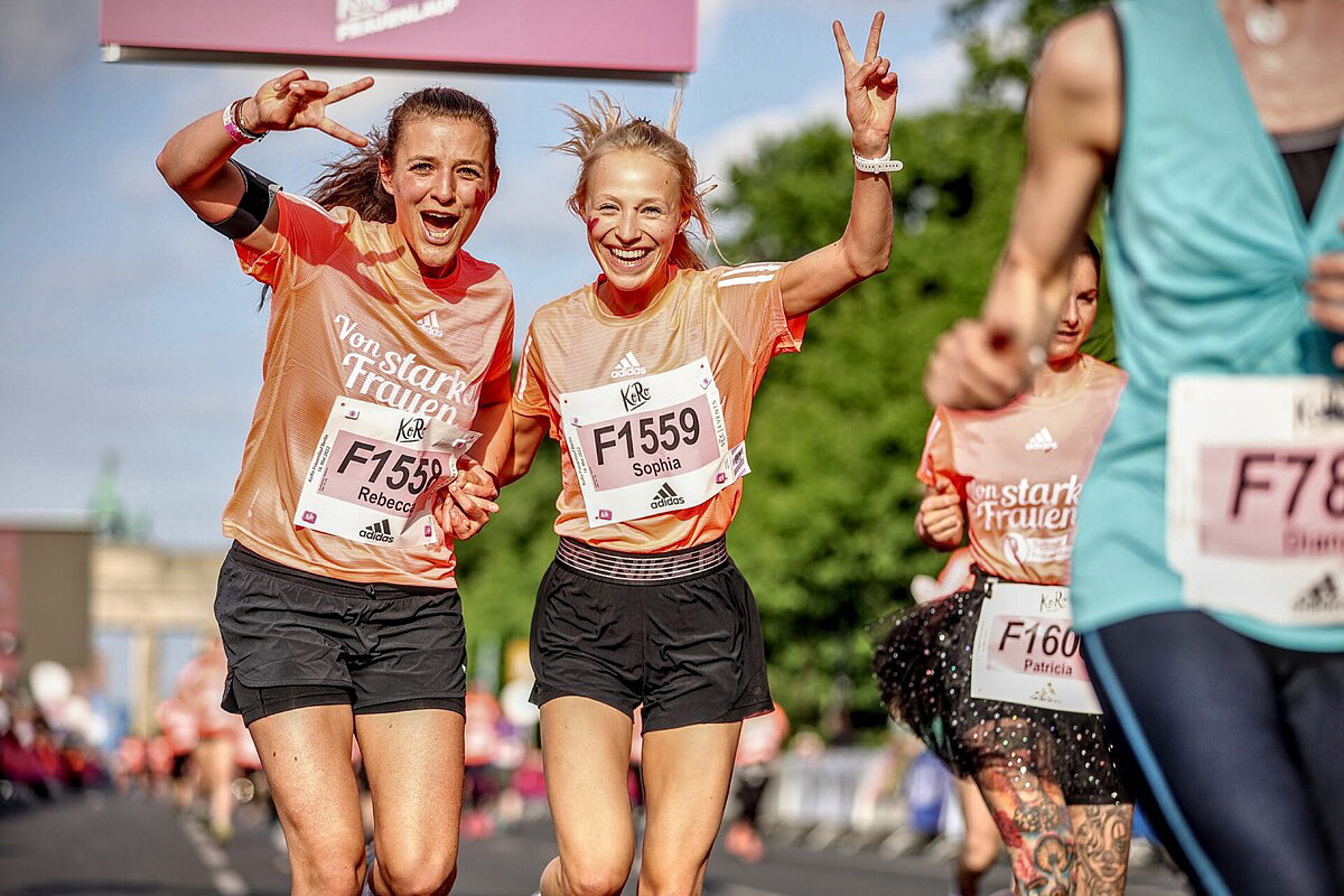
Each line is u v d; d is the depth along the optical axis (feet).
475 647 208.54
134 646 426.92
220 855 70.38
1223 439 13.15
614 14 27.81
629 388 21.39
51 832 90.84
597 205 21.09
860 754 97.71
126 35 26.86
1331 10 12.81
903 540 132.57
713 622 21.30
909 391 132.87
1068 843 23.77
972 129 166.91
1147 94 12.91
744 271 21.44
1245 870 12.31
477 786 105.29
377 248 21.43
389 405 21.29
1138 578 13.30
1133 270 13.26
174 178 20.24
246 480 21.38
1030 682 24.40
